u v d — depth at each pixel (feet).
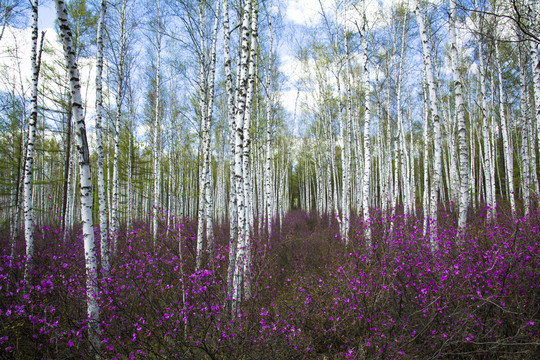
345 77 38.42
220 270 17.89
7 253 25.64
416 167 96.12
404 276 13.48
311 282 17.80
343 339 12.46
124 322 12.30
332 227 43.68
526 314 12.07
